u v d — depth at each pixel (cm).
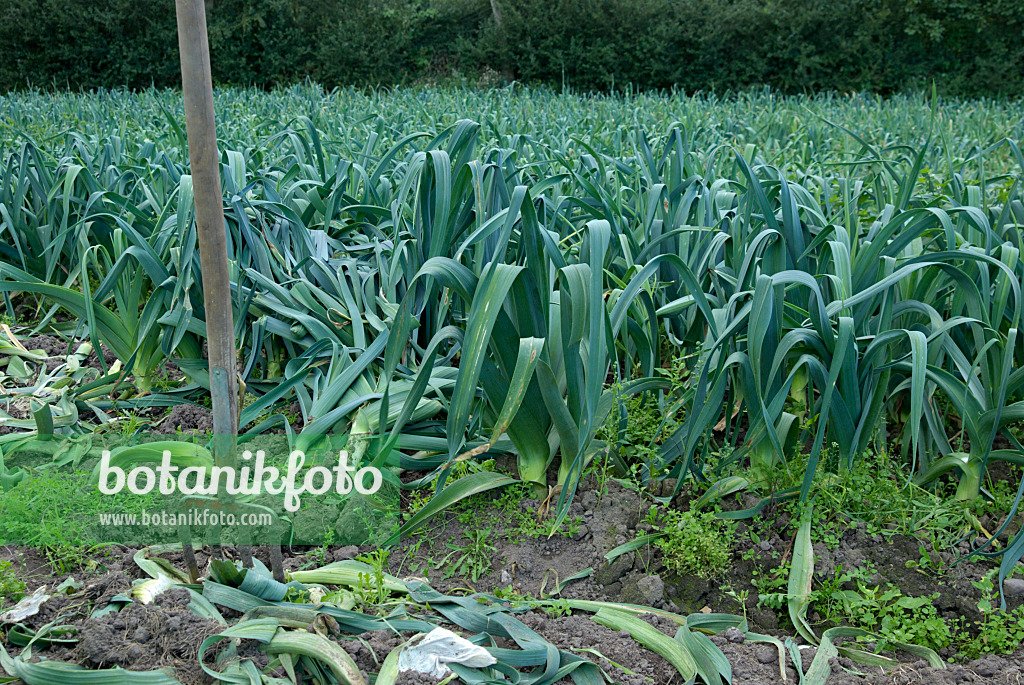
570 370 233
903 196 335
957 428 311
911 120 902
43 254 393
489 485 250
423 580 229
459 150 286
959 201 362
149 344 324
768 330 253
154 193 407
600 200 355
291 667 182
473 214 289
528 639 196
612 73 1884
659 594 229
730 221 341
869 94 1441
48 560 227
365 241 383
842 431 253
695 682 192
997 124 859
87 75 1781
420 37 1983
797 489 254
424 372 229
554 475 271
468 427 279
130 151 572
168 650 181
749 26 1855
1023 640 215
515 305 231
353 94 1220
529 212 219
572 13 1892
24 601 202
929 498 261
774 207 362
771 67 1883
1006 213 317
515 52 1934
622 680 190
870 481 255
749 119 943
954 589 233
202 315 326
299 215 384
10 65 1762
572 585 234
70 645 190
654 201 347
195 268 318
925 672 198
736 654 203
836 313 257
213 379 186
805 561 236
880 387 261
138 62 1777
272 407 311
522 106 1027
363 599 209
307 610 195
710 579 238
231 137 596
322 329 314
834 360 224
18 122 783
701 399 241
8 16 1711
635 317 304
